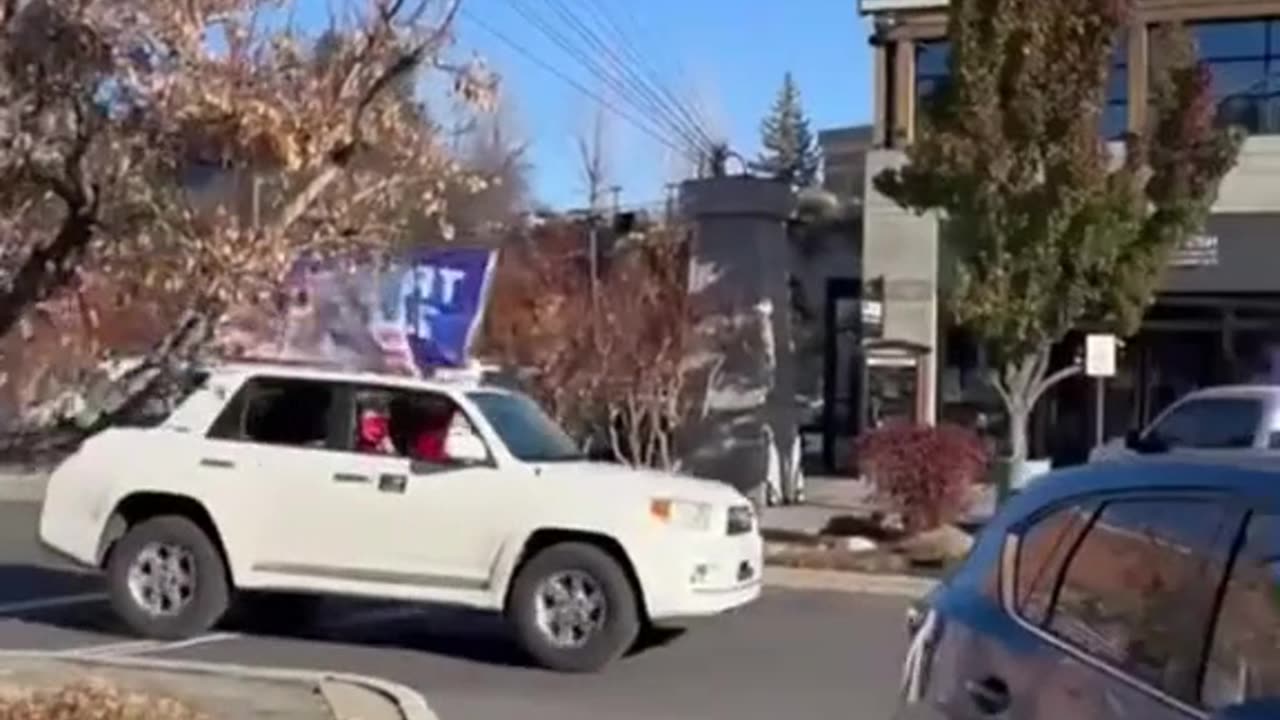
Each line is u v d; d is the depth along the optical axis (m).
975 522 22.56
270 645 14.41
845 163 38.78
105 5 7.03
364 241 7.91
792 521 24.31
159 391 7.96
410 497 14.02
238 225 7.37
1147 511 4.70
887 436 21.14
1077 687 4.60
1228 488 4.48
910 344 28.69
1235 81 30.05
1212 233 30.06
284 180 7.46
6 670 11.86
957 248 21.16
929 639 5.29
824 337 34.09
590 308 26.56
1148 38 29.22
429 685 12.82
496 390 14.92
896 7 31.23
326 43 7.47
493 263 25.11
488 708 11.94
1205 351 30.47
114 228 7.36
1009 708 4.80
